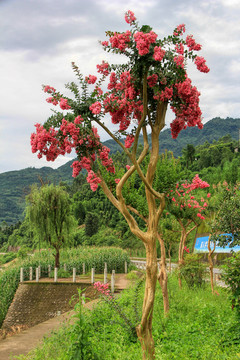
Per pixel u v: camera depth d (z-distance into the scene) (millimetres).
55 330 10656
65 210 29562
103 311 11383
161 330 9508
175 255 39188
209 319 9867
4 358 9117
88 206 89812
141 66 6590
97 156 7586
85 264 30297
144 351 6871
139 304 11289
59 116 7430
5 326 20297
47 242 29109
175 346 7934
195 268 15602
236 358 6566
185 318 10375
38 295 22078
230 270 9320
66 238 29406
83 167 7754
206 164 95938
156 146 7438
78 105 7324
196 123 7715
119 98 7410
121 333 9164
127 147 7629
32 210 29094
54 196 29391
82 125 7262
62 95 7426
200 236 21922
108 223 79812
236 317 8789
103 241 60812
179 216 15836
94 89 7371
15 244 90375
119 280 24422
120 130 7625
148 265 7031
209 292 14320
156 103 7605
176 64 6758
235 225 12148
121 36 6480
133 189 11461
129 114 7730
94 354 7281
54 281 23078
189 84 7133
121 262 31797
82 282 22297
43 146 7309
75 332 7375
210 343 7918
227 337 8227
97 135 7441
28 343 10500
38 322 19891
